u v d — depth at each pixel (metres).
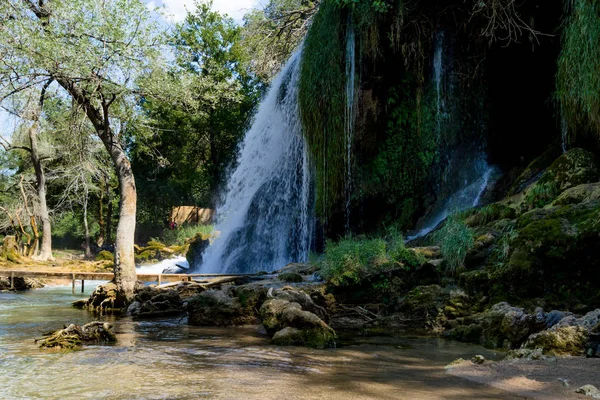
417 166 14.75
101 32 12.23
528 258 7.75
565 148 11.08
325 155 15.18
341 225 15.55
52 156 31.97
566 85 10.21
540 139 13.66
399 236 10.93
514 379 4.70
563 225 7.75
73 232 50.66
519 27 12.05
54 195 39.94
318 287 9.46
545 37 12.87
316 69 15.02
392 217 15.12
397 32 13.45
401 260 9.75
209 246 25.19
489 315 7.19
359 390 4.47
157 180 44.16
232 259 21.48
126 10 12.45
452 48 14.38
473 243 9.00
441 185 14.58
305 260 17.27
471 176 14.32
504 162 14.37
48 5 12.41
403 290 9.45
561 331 5.74
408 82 14.56
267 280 10.64
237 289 9.69
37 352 6.53
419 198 14.80
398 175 14.87
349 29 14.31
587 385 4.21
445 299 8.55
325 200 15.23
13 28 11.84
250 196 22.45
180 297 12.02
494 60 14.12
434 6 13.69
